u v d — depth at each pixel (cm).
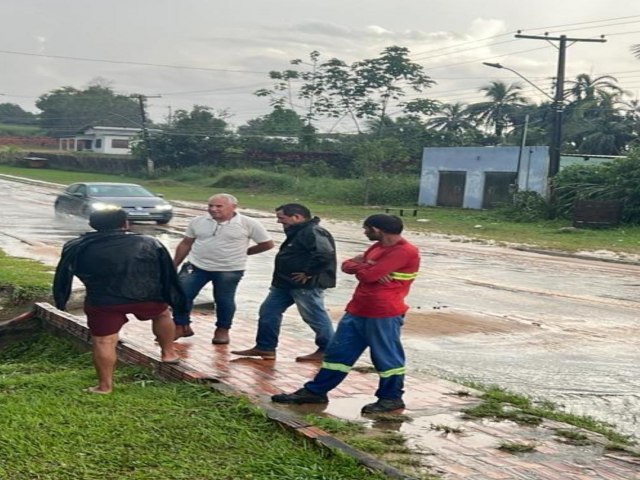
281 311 829
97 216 687
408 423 625
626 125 6456
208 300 1159
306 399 665
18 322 973
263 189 6300
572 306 1429
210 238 878
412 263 654
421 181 5209
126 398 641
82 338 887
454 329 1146
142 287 688
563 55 3809
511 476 513
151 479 470
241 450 527
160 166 7844
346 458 507
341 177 6931
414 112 8281
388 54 8250
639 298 1584
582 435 610
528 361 957
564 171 4047
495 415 654
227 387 681
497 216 4206
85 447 515
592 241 3070
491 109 8225
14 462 485
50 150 10169
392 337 652
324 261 804
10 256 1647
